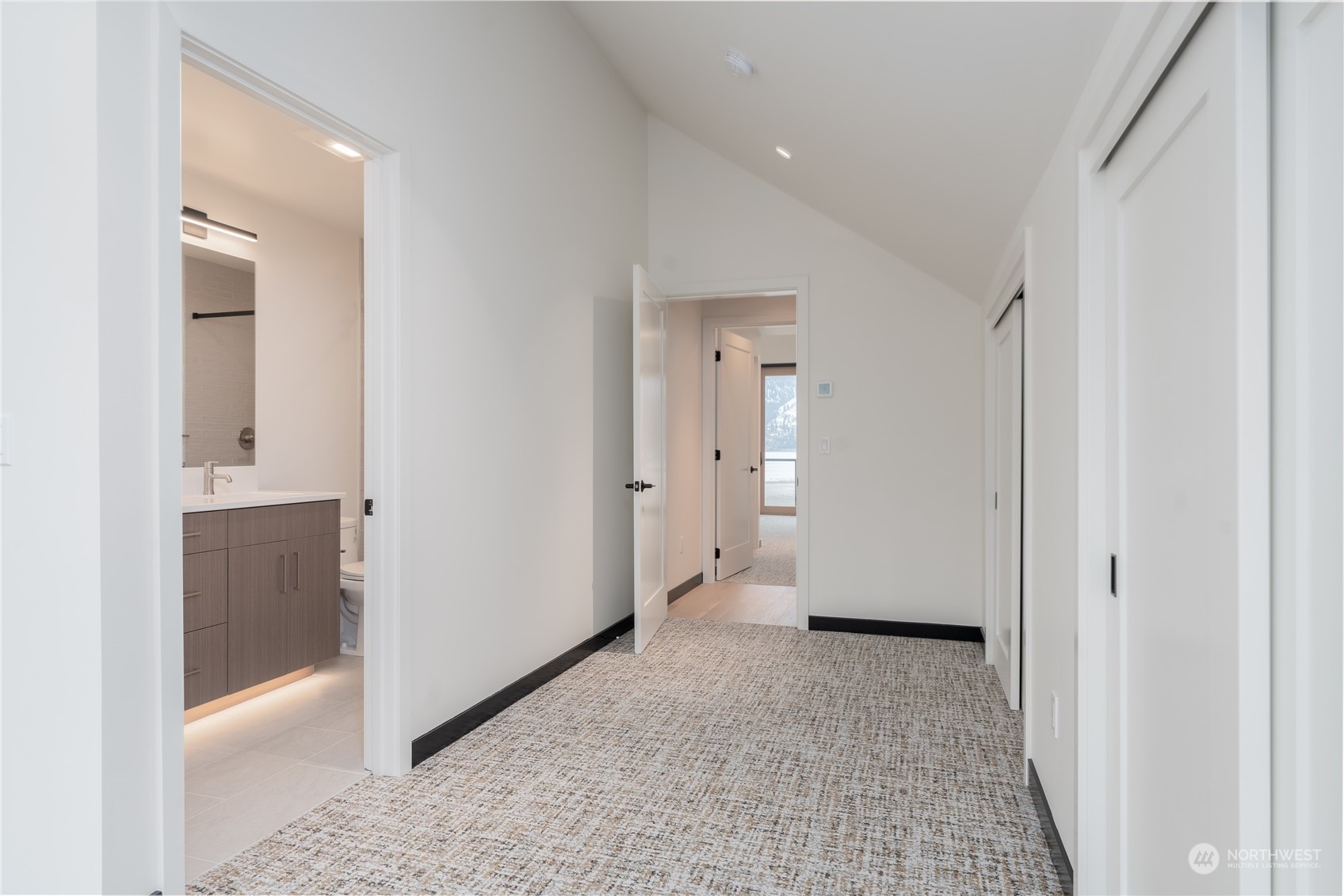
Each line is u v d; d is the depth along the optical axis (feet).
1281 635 2.84
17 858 5.06
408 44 7.93
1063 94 5.26
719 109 11.63
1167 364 4.03
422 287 8.12
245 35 5.88
